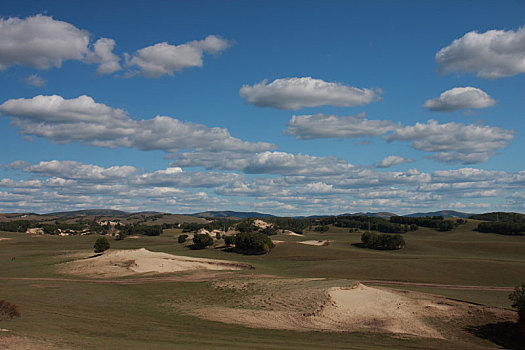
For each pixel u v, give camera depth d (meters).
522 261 127.06
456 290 76.62
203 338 39.09
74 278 89.12
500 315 51.78
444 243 178.62
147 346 31.12
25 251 150.00
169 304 59.31
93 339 32.50
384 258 133.62
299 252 153.12
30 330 33.44
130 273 94.06
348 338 43.75
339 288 60.16
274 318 50.53
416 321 50.50
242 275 87.12
